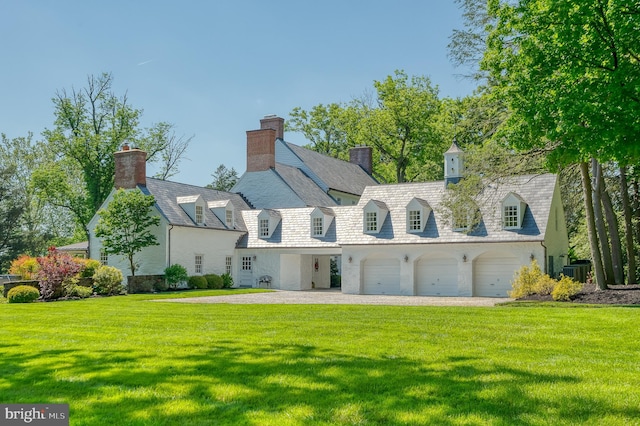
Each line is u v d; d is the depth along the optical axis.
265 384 8.09
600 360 9.94
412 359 9.91
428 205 35.81
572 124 16.67
